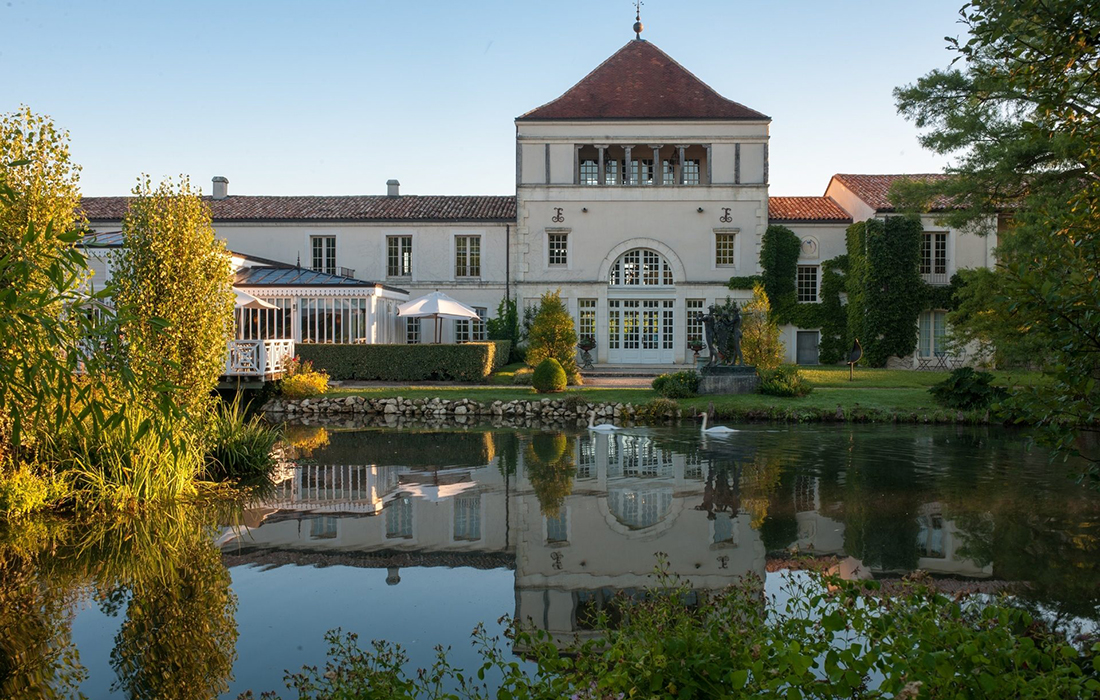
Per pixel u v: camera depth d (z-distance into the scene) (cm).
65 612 698
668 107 3453
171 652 615
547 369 2436
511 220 3469
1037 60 500
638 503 1114
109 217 3466
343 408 2309
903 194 2203
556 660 421
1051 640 441
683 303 3397
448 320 3497
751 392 2302
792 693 347
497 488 1227
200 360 1127
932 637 368
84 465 1033
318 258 3528
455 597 738
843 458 1472
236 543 916
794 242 3400
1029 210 1705
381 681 455
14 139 980
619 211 3409
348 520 1027
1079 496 1126
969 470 1337
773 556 848
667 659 395
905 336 3197
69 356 418
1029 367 2469
